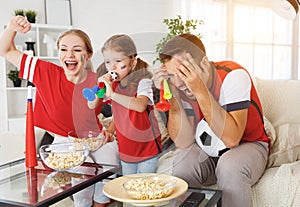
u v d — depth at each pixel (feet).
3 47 5.31
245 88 4.13
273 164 4.94
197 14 11.25
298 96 5.87
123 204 3.27
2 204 3.02
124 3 11.20
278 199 4.30
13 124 9.29
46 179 3.70
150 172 3.66
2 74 9.50
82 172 3.91
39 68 5.22
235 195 3.98
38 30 9.85
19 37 9.98
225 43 11.39
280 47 12.50
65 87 4.99
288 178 4.32
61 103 5.03
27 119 4.17
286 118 5.79
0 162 5.49
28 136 4.17
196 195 3.43
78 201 3.47
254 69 11.96
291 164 4.64
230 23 11.38
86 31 10.75
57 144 4.10
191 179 4.19
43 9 10.21
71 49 4.69
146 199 3.12
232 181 4.00
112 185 3.51
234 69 4.27
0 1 9.61
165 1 11.77
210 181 4.59
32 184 3.52
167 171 3.80
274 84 6.15
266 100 6.03
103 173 3.85
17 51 5.45
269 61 12.28
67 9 10.44
